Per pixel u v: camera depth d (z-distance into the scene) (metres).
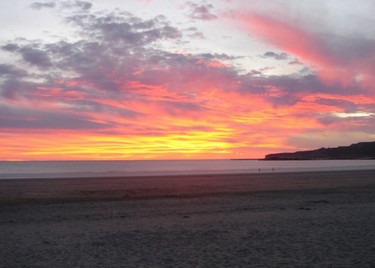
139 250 10.68
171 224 14.86
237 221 15.31
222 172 67.19
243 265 8.96
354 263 9.02
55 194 26.97
